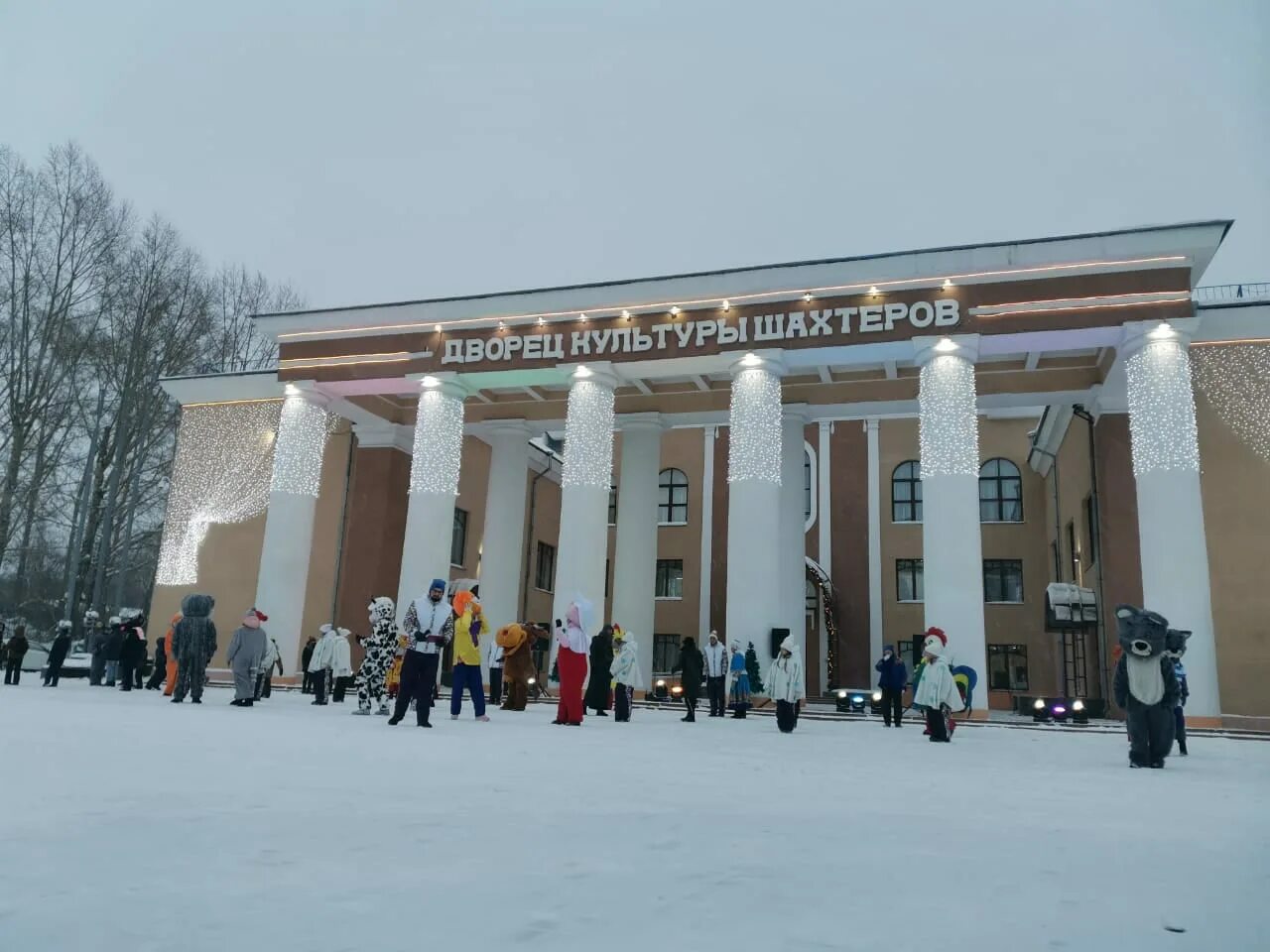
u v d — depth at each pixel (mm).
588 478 25203
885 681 20516
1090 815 6488
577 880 3934
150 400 42781
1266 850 5086
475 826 5113
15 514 40656
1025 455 39281
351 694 25281
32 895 3424
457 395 27281
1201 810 6914
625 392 30812
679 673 40000
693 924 3295
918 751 13023
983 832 5543
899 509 40406
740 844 4895
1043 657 37344
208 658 17984
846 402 28422
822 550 40500
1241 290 25547
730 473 24172
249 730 11258
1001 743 15492
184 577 31297
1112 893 3922
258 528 30953
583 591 24766
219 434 31891
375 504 31578
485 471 36438
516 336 26422
